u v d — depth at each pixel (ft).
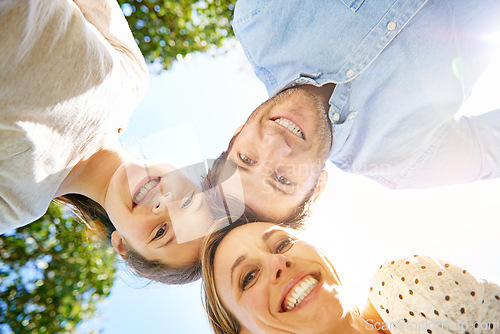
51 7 3.46
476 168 5.38
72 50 3.76
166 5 9.94
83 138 4.63
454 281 4.07
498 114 5.48
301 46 5.38
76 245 8.96
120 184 4.95
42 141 4.00
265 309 4.32
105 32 4.88
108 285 8.89
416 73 5.00
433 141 5.36
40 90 3.62
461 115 5.55
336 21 5.06
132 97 5.21
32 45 3.41
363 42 5.00
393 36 4.89
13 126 3.61
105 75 4.34
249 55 6.09
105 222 5.71
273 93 5.74
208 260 4.64
